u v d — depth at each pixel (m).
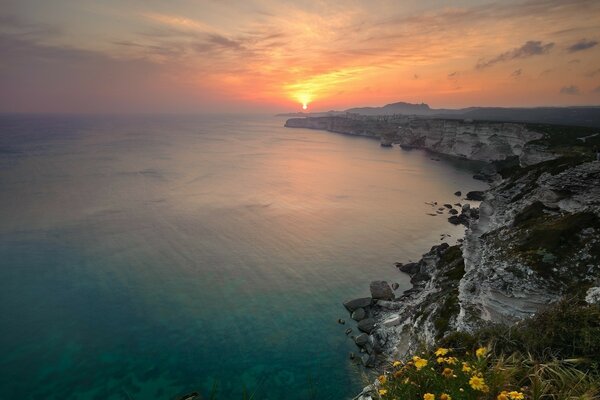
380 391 6.56
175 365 30.62
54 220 66.56
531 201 37.44
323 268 50.50
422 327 28.95
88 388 28.05
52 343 33.09
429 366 6.47
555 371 6.13
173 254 53.22
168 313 38.19
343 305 40.81
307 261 52.59
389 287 43.75
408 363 6.71
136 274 46.72
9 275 45.47
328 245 58.94
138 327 35.69
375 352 31.77
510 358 6.83
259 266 50.34
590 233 24.59
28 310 38.16
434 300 33.53
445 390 5.83
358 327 36.19
